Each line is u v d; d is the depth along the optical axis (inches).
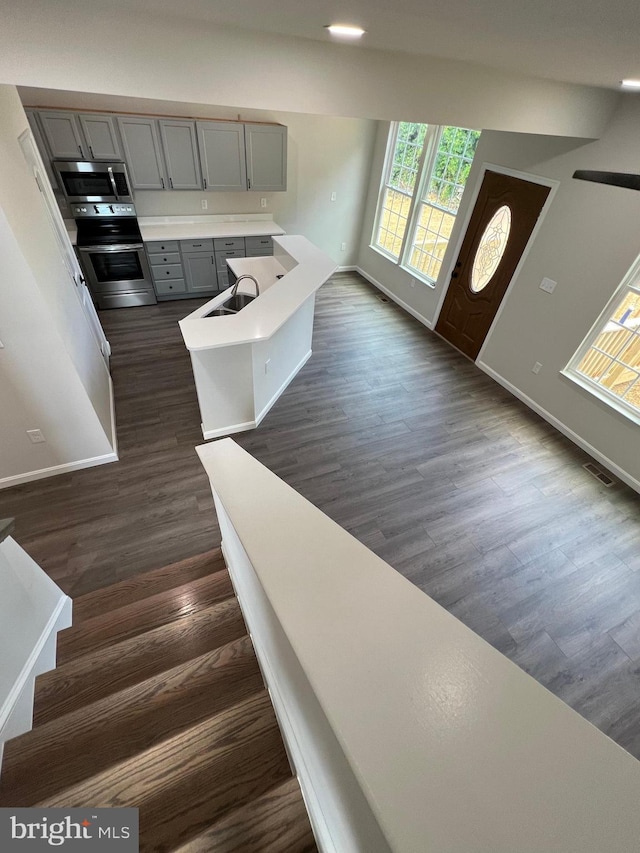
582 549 113.9
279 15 56.5
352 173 229.1
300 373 172.4
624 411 135.0
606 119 118.6
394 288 237.5
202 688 53.7
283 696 43.2
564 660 90.5
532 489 130.9
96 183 175.3
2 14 61.1
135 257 189.9
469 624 95.4
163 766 43.4
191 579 83.7
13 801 44.6
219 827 37.9
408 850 14.0
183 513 110.3
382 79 86.1
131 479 118.0
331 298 236.4
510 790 14.8
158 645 63.6
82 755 47.9
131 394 149.4
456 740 16.9
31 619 64.3
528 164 147.6
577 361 148.4
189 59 72.9
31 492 111.7
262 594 41.9
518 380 171.0
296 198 225.5
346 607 26.0
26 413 102.0
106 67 69.9
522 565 108.5
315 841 37.3
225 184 195.9
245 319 119.0
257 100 81.4
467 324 191.6
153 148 174.7
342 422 149.1
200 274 209.8
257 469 55.3
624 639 95.0
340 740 18.3
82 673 60.2
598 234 131.0
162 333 185.5
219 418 133.2
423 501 123.2
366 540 110.7
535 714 17.0
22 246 81.4
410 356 192.5
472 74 92.4
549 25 45.5
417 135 198.2
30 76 67.9
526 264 157.6
